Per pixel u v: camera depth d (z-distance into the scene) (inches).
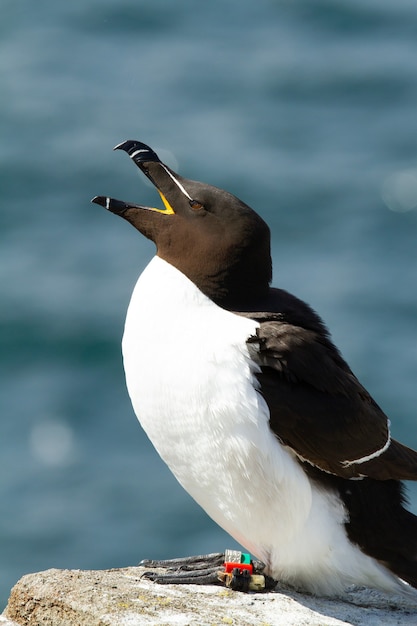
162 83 1210.6
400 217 976.9
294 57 1238.9
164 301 222.5
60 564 623.5
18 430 751.7
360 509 225.6
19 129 1131.3
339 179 1030.4
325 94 1175.0
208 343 217.6
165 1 1344.7
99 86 1216.2
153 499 663.1
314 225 975.0
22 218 1004.6
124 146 236.7
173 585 227.9
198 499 231.8
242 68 1229.7
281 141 1103.6
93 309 868.0
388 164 1058.7
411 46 1242.6
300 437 218.7
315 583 231.3
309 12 1307.8
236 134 1112.8
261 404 217.0
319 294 866.1
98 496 675.4
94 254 941.8
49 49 1286.9
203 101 1180.5
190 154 1083.3
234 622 211.9
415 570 227.9
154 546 626.8
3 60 1266.0
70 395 790.5
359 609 227.5
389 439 231.0
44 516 657.0
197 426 218.4
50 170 1064.2
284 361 218.4
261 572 232.2
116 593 219.3
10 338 845.2
